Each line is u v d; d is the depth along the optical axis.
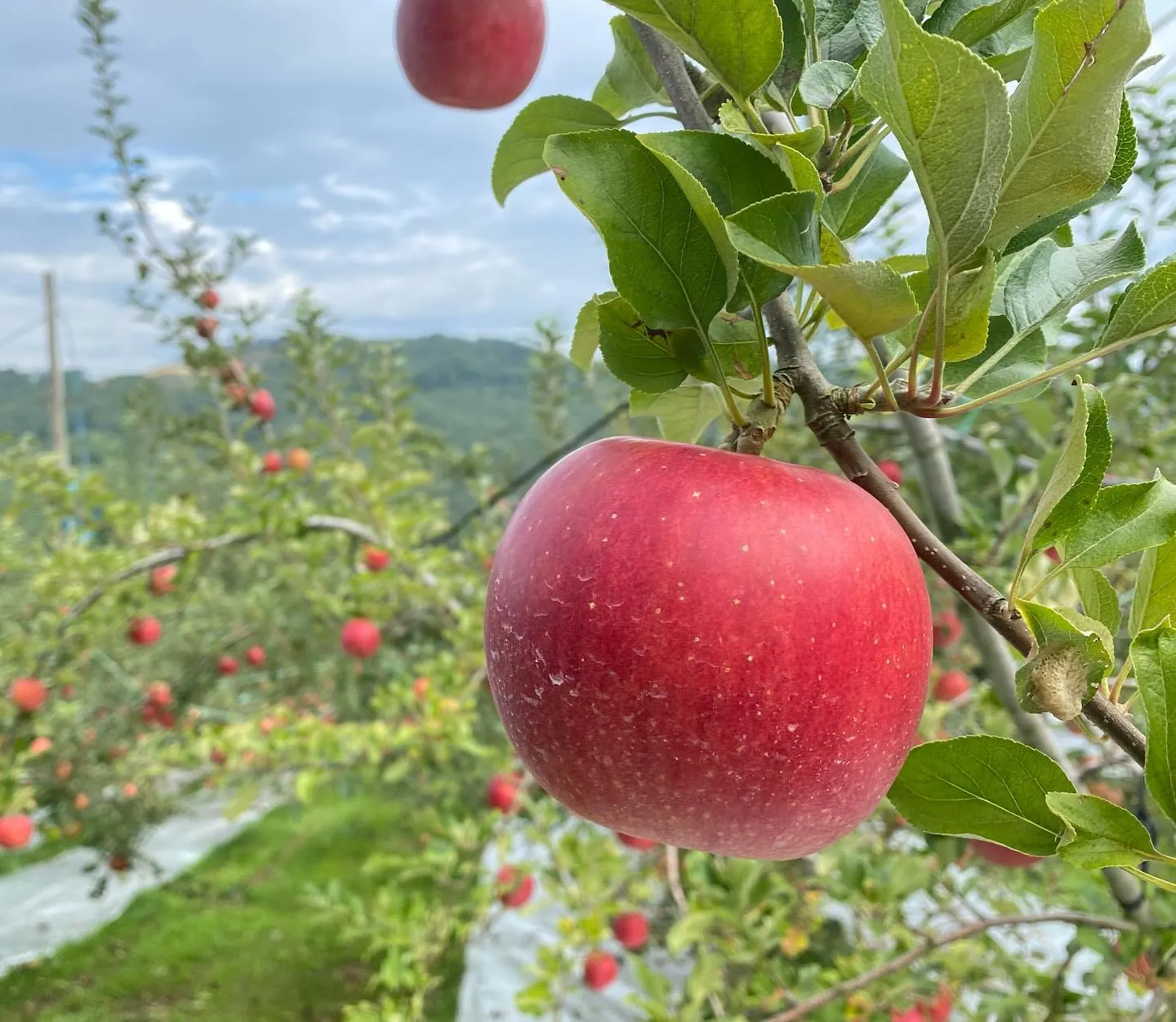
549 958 2.96
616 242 0.64
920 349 0.64
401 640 4.96
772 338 0.73
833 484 0.69
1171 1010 1.48
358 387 5.67
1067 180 0.56
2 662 4.11
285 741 3.44
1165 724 0.57
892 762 0.69
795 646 0.62
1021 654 0.66
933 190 0.55
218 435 5.00
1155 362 2.88
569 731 0.67
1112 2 0.48
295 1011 4.61
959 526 1.97
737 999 2.58
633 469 0.69
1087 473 0.64
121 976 5.02
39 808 4.75
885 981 2.30
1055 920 1.72
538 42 1.38
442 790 4.34
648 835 0.73
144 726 5.15
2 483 5.45
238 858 6.44
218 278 4.91
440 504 5.04
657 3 0.61
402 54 1.40
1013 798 0.68
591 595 0.64
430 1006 4.23
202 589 5.24
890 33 0.49
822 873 2.47
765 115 0.77
